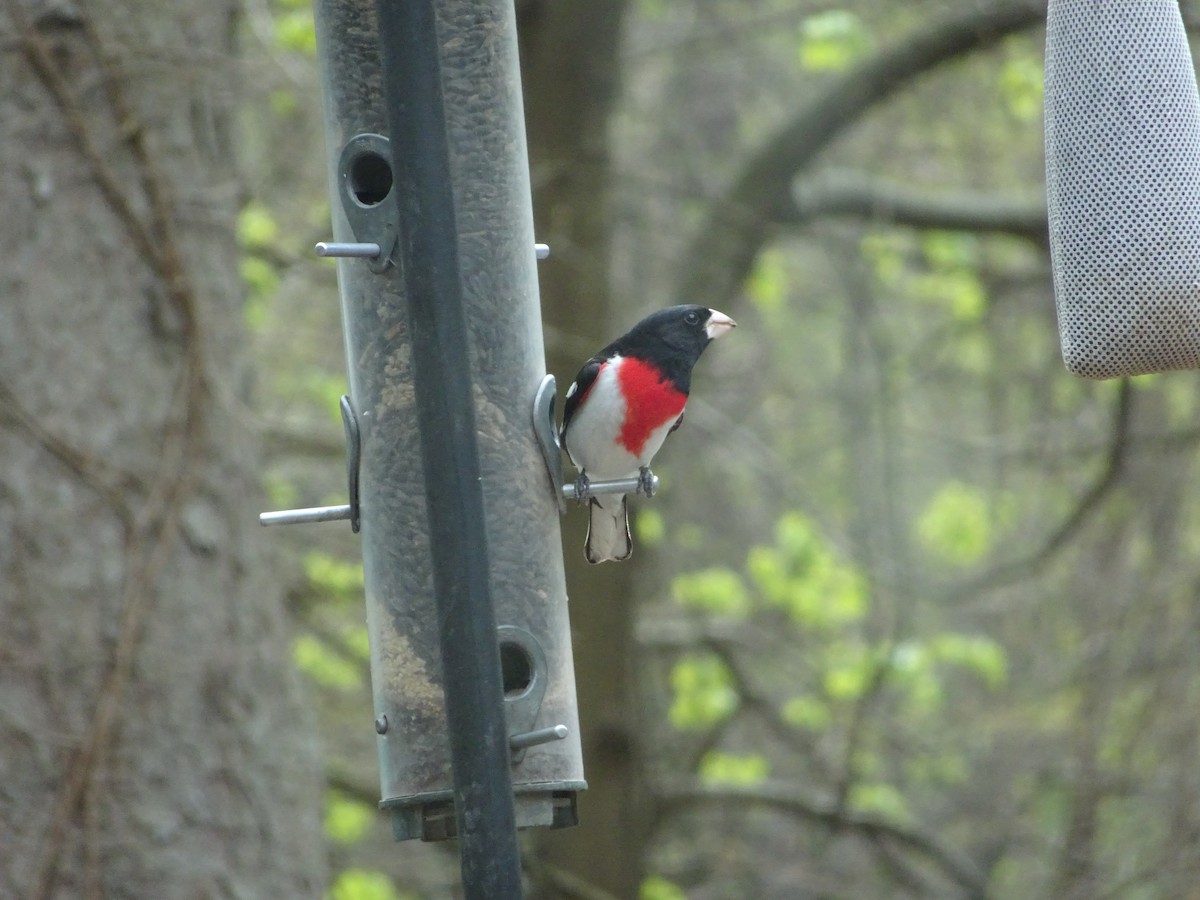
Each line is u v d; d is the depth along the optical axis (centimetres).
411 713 643
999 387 1808
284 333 1513
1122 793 1409
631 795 1484
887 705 1905
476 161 694
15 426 889
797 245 1975
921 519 2022
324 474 1560
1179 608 1444
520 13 1461
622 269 1870
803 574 1725
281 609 980
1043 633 1620
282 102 1430
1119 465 1513
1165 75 592
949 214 1630
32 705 873
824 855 1792
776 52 2017
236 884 909
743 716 1847
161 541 906
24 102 906
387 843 1680
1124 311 589
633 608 1495
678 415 791
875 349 1819
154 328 924
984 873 1659
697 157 2033
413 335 546
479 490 543
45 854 864
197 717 909
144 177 927
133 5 937
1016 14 1541
